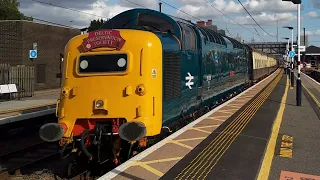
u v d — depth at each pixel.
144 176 6.48
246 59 28.42
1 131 13.21
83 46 8.48
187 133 10.05
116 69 8.17
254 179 6.46
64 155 8.30
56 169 10.31
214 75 15.38
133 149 8.52
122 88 8.09
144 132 7.58
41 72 33.31
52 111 16.38
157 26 9.98
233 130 10.60
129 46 8.21
